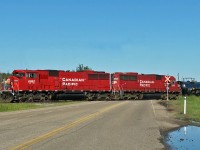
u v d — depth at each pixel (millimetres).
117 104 45812
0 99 52688
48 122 21422
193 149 12805
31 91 55562
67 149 12188
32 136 15195
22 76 54938
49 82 58000
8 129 17734
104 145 13164
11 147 12359
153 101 57594
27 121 22156
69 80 60906
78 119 23438
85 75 62844
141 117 25641
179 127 19766
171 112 31000
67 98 60906
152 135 16203
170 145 13633
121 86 66500
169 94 71938
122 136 15641
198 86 78562
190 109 33281
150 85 70375
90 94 63000
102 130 17625
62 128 18203
